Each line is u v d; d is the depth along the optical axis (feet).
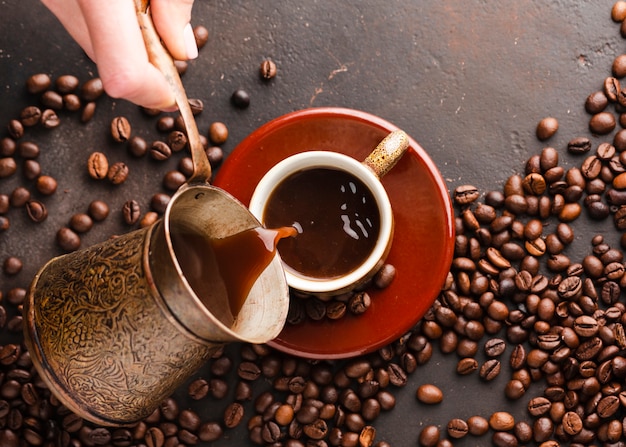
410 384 1.87
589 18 1.92
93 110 1.90
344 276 1.68
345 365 1.86
